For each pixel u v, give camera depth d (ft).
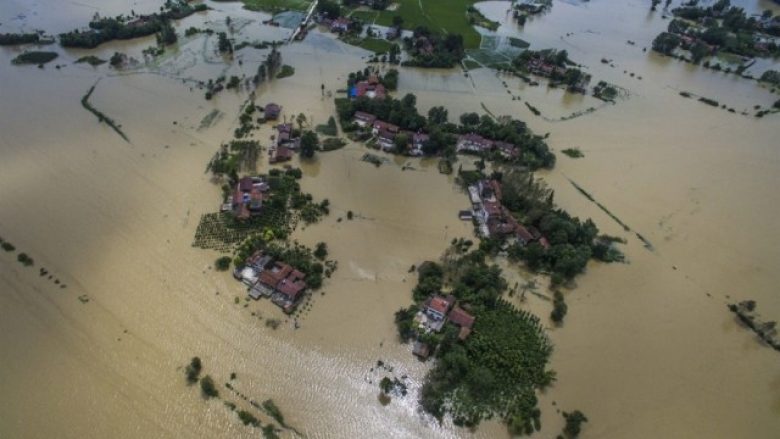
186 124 442.09
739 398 264.52
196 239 329.52
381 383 255.91
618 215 376.89
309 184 384.06
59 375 253.24
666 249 350.02
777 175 430.61
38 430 231.71
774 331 296.51
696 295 318.45
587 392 260.21
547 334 286.66
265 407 244.83
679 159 444.55
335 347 272.10
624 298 312.50
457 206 373.61
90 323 277.44
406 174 402.52
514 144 431.84
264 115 456.04
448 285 307.78
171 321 280.10
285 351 268.82
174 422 237.04
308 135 399.85
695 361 280.31
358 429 240.32
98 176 379.76
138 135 425.28
